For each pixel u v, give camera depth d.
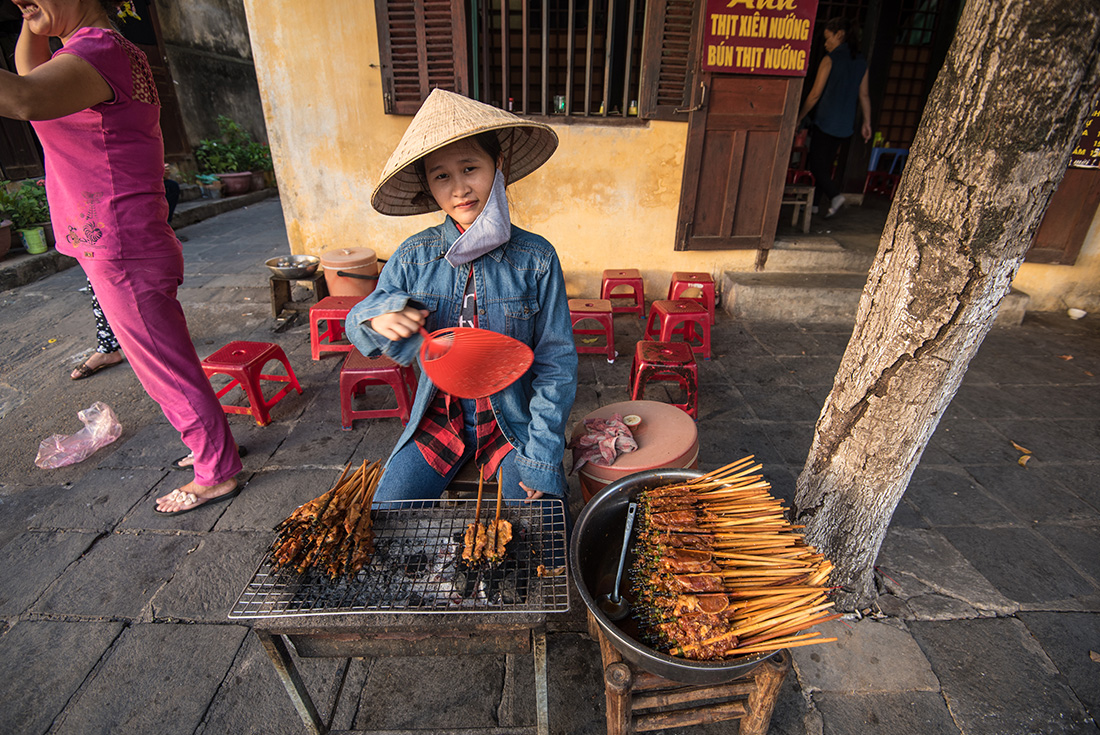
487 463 2.01
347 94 4.82
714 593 1.49
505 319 1.91
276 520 2.79
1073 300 5.80
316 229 5.34
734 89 4.82
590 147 5.06
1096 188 5.20
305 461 3.25
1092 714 1.94
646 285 5.67
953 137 1.60
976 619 2.29
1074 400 4.00
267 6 4.52
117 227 2.23
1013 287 5.82
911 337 1.80
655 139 5.05
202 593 2.38
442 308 1.92
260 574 1.51
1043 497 3.00
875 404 1.94
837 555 2.22
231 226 9.26
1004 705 1.97
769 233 5.46
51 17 2.02
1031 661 2.12
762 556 1.61
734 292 5.41
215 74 11.70
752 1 4.49
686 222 5.29
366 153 5.03
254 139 13.18
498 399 1.97
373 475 1.79
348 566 1.50
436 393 2.01
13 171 7.16
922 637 2.21
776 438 3.52
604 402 3.95
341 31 4.60
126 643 2.17
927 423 1.92
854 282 5.43
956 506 2.92
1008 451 3.40
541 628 1.50
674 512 1.72
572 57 4.80
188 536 2.69
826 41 6.20
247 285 6.19
